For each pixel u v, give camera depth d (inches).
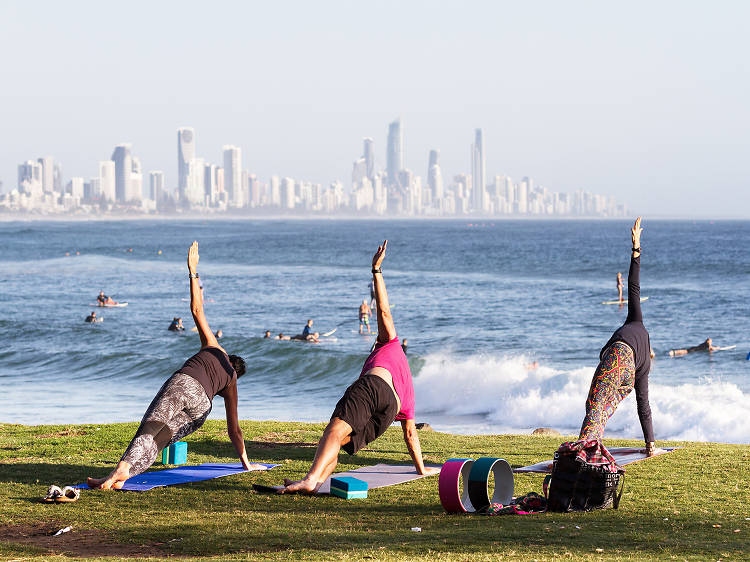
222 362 450.0
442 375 1243.8
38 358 1609.3
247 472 475.5
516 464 512.4
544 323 2133.4
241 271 4151.1
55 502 395.5
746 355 1566.2
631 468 488.7
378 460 529.7
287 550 307.0
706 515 368.2
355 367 1504.7
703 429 904.9
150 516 368.5
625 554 296.4
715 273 3718.0
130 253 5772.6
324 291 3080.7
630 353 451.8
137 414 1048.2
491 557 290.7
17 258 5182.1
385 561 285.6
